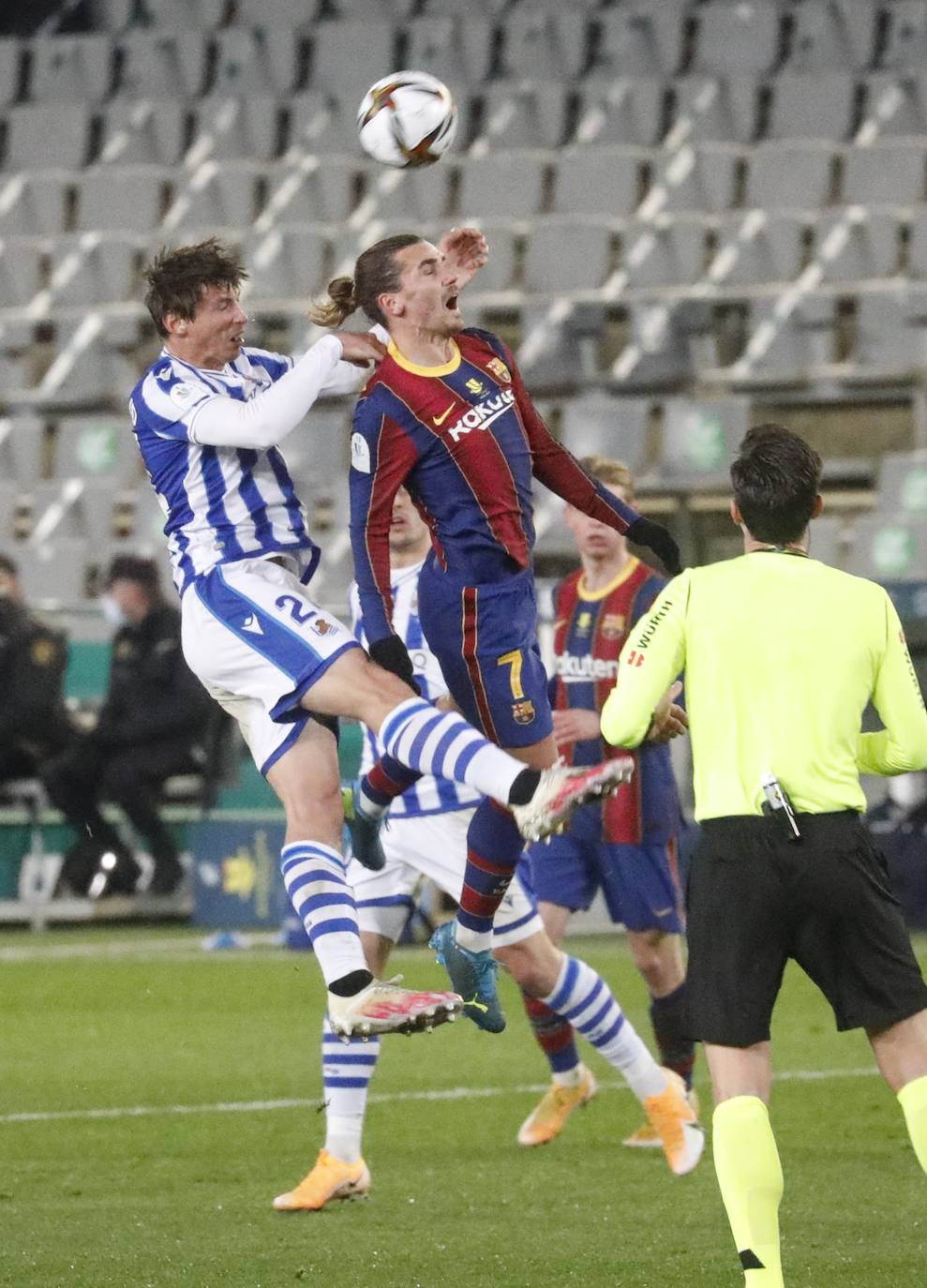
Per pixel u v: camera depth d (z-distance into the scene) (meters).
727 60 76.94
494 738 17.66
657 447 61.81
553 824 15.12
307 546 18.16
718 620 14.46
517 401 17.86
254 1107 25.61
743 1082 14.07
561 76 78.50
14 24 88.19
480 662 17.47
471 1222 18.52
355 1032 15.52
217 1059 29.72
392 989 15.77
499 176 73.56
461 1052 31.02
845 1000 14.14
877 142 70.94
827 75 73.69
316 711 17.08
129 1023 33.62
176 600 61.81
